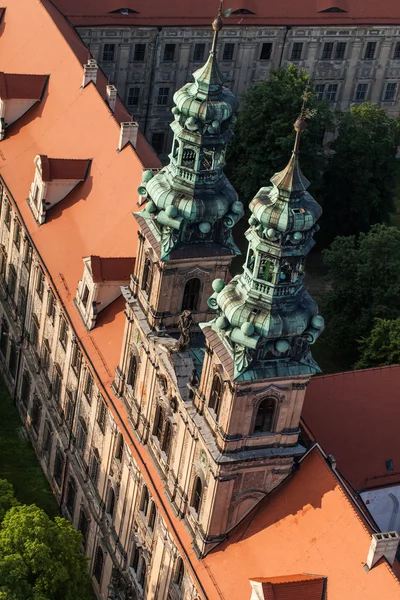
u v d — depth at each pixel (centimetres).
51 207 11931
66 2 16138
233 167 15638
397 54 17988
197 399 8519
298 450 8469
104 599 10450
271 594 7888
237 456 8281
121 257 10606
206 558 8719
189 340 8975
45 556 8888
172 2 16612
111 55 16488
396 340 11862
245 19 16862
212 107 8412
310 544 8250
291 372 8000
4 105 12975
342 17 17375
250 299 7812
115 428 10069
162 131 17400
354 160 15088
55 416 11556
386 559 7838
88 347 10606
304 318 7838
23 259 12369
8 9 14412
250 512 8694
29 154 12750
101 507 10506
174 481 9019
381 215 15750
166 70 16875
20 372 12544
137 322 9350
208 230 8819
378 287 12912
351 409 9644
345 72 17900
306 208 7538
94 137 11919
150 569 9544
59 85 12862
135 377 9700
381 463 9694
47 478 11812
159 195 8775
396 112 18562
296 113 14825
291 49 17375
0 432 12362
